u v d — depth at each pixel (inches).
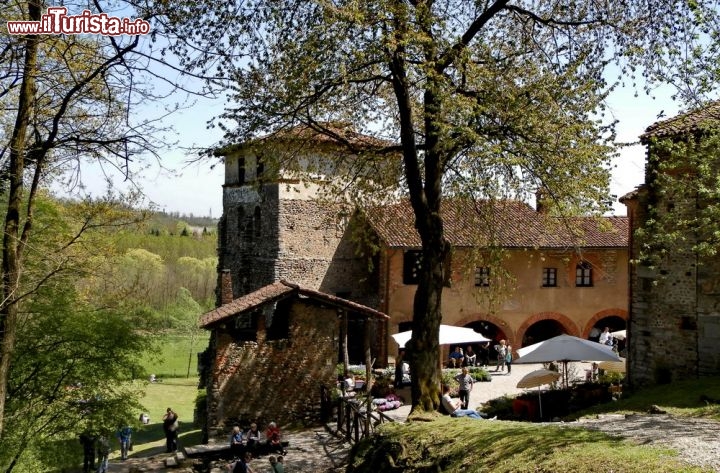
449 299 1241.4
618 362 796.6
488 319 1266.0
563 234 1272.1
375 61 576.1
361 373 1073.5
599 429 449.7
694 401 585.3
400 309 1206.9
